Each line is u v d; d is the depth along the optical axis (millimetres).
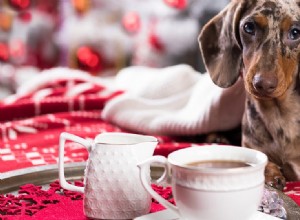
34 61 2176
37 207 738
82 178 832
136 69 1603
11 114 1308
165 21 1988
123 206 694
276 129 929
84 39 2100
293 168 930
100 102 1363
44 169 839
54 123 1249
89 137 1153
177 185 629
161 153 1045
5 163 984
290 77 855
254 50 857
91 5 2084
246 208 623
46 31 2137
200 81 1260
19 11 2119
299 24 845
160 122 1174
